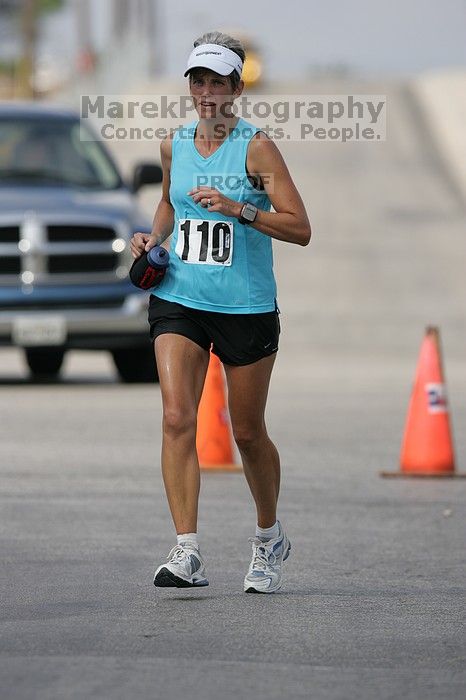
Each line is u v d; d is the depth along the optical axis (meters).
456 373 54.22
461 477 32.44
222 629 18.98
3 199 47.81
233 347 21.11
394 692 16.08
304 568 23.34
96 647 17.91
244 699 15.68
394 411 43.25
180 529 20.77
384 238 103.19
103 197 49.09
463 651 17.98
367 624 19.39
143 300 47.66
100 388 49.16
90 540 25.27
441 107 167.75
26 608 20.17
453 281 87.25
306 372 54.78
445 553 24.59
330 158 142.38
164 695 15.78
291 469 33.03
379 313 75.75
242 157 21.00
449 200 121.12
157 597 20.98
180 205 21.28
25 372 56.88
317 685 16.31
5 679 16.36
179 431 20.83
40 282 46.91
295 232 20.88
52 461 33.81
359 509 28.56
